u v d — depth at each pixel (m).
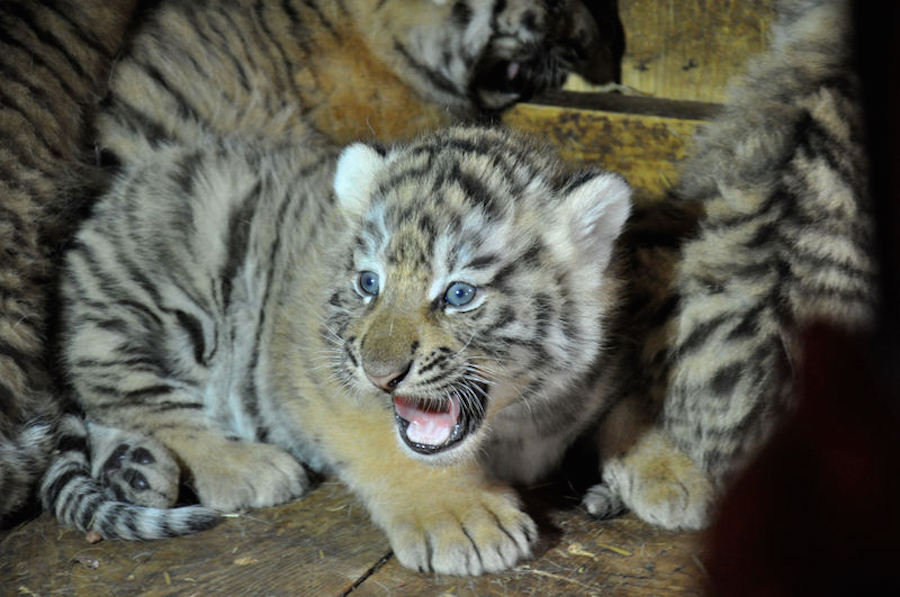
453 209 1.37
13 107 1.54
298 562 1.38
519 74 1.73
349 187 1.42
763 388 1.37
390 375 1.34
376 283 1.38
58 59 1.59
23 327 1.47
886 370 0.46
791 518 0.50
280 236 1.52
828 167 1.36
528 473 1.46
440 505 1.39
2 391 1.45
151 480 1.44
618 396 1.44
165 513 1.42
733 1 1.64
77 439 1.48
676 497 1.39
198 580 1.37
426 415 1.37
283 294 1.50
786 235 1.37
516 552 1.36
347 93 1.74
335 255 1.44
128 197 1.53
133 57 1.65
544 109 1.66
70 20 1.61
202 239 1.52
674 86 1.68
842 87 1.37
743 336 1.38
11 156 1.52
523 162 1.41
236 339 1.52
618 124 1.63
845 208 1.34
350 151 1.42
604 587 1.34
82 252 1.51
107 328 1.50
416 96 1.75
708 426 1.40
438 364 1.35
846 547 0.48
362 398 1.42
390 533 1.38
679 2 1.66
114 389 1.49
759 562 0.50
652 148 1.62
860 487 0.47
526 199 1.38
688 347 1.41
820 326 0.50
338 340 1.40
